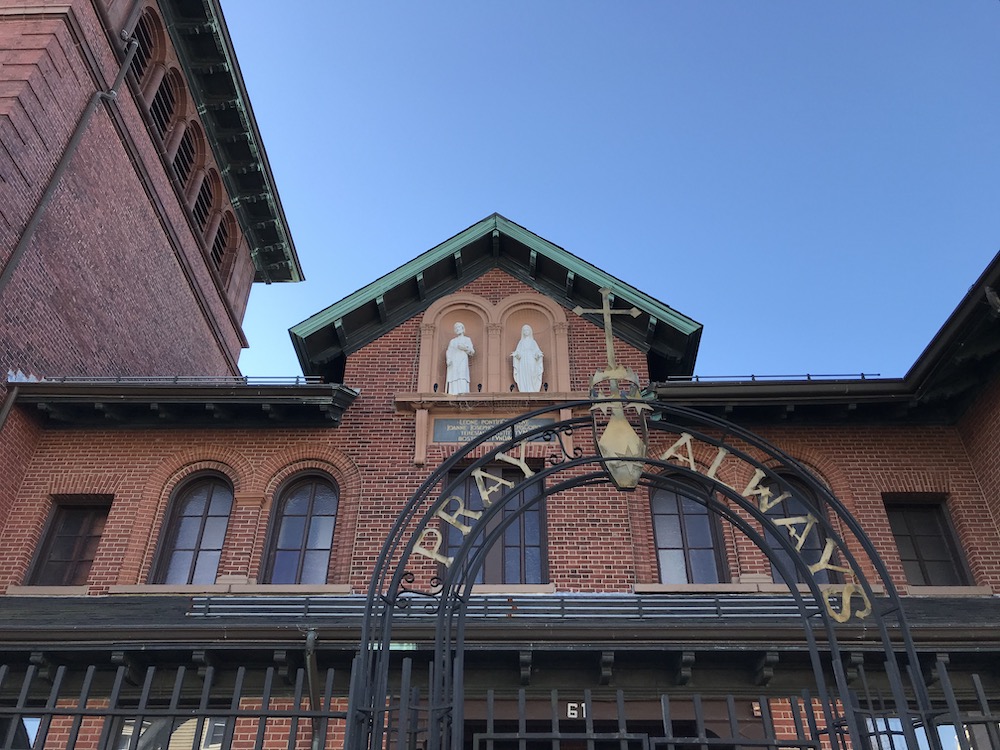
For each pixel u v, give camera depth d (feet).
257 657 31.14
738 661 31.14
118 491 40.93
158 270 63.10
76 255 50.93
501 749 32.48
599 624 30.42
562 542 38.06
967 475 39.91
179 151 69.05
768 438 41.16
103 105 54.60
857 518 38.88
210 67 68.54
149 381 46.09
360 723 18.26
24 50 48.65
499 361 45.29
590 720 18.49
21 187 45.93
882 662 30.68
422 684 31.17
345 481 40.88
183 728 31.55
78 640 30.37
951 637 29.71
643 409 25.14
